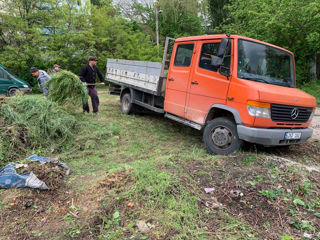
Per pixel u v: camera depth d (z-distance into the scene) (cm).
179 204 285
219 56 428
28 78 1313
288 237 244
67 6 1416
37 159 390
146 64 653
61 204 298
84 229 254
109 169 394
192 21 2348
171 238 241
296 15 1104
